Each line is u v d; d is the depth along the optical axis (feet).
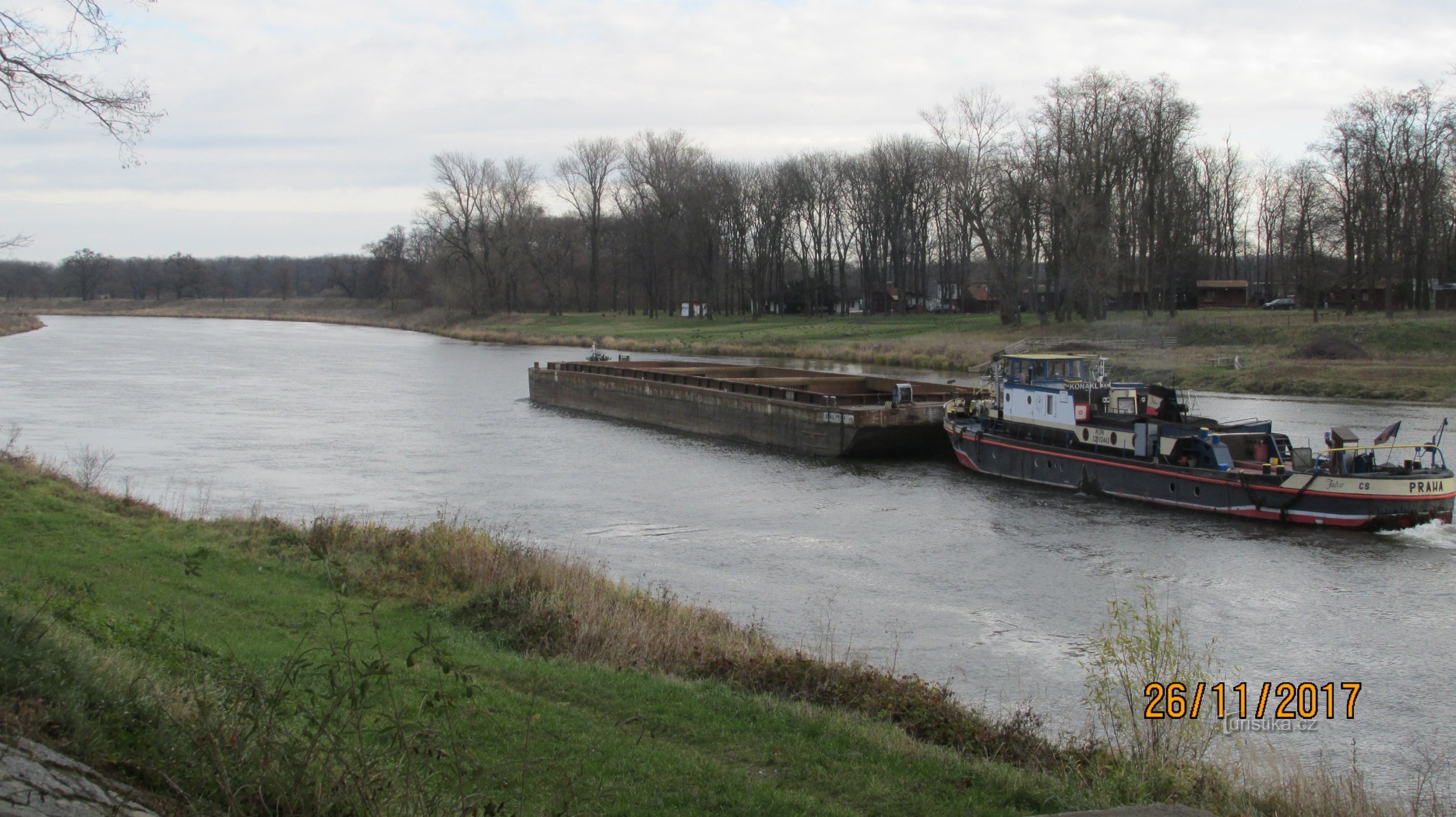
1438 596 81.20
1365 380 190.39
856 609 76.74
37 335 386.52
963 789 37.76
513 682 46.37
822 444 149.07
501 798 32.32
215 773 27.58
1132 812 31.37
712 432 172.14
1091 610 77.05
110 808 24.02
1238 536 99.91
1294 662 66.95
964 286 399.85
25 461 92.68
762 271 410.72
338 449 148.66
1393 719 57.57
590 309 470.39
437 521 97.35
